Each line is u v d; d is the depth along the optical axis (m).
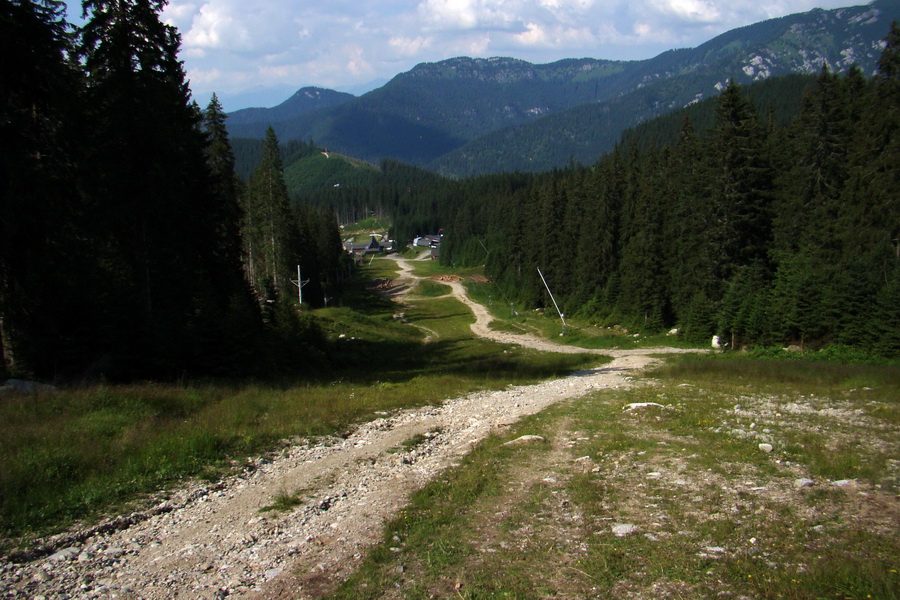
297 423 13.64
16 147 16.52
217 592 5.66
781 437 11.43
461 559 6.24
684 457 10.02
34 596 5.59
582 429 13.30
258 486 9.24
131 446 10.45
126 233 23.47
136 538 7.10
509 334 62.84
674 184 53.41
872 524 6.48
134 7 22.08
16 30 16.36
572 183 79.44
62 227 18.30
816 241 38.16
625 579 5.54
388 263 165.00
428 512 7.85
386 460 10.92
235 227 39.12
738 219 42.41
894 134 32.94
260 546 6.83
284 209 56.41
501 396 20.45
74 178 20.12
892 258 33.31
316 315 53.88
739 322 39.72
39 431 10.58
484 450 11.44
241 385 19.56
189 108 30.30
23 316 16.92
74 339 18.20
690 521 6.96
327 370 29.41
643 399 17.66
